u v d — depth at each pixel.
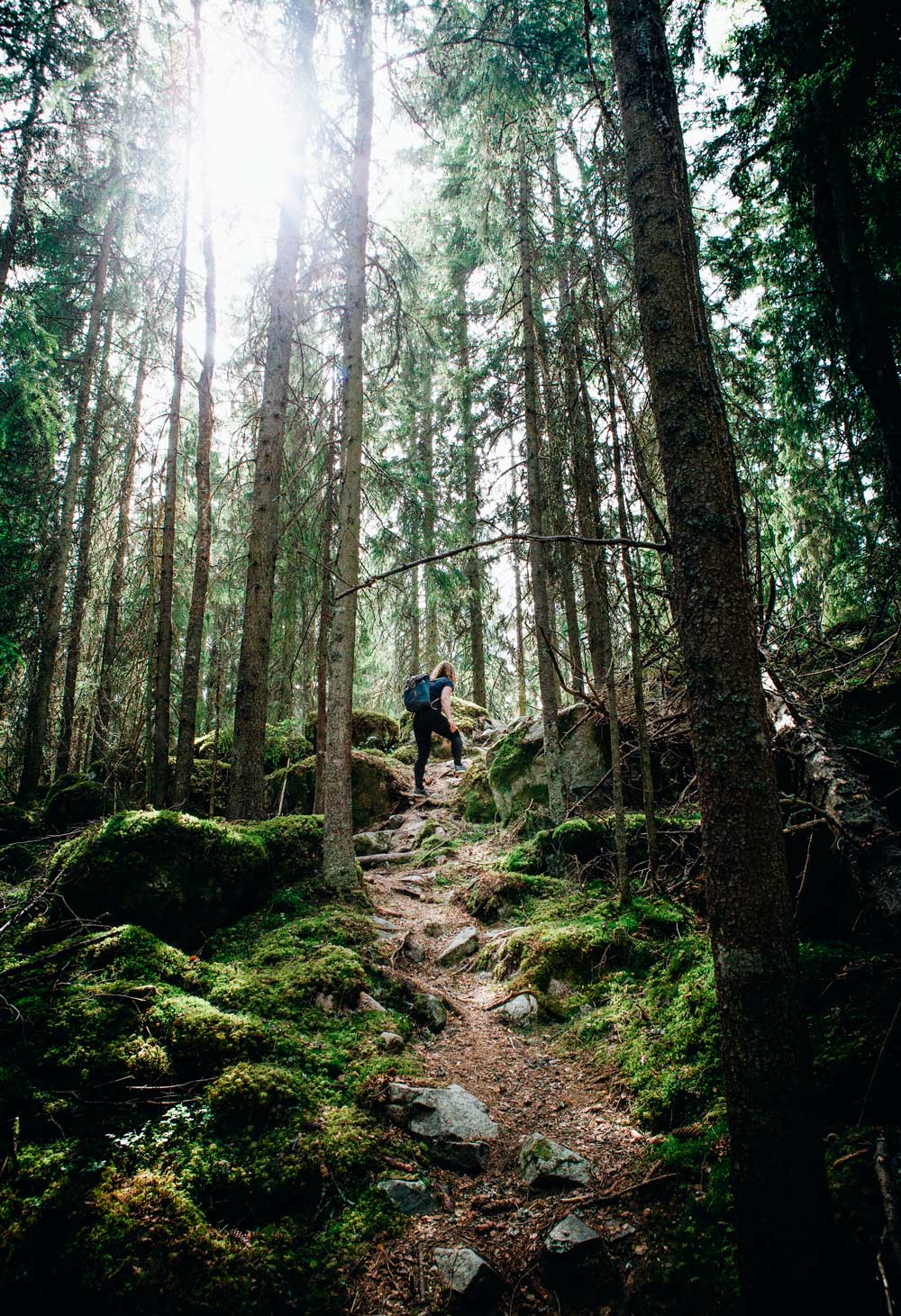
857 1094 2.48
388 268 8.40
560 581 9.08
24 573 11.24
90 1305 2.13
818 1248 1.79
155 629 8.60
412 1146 2.92
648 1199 2.55
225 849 5.05
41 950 3.88
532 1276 2.35
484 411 9.41
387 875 6.89
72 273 12.81
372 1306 2.24
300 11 6.83
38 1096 2.74
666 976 3.93
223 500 9.43
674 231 2.39
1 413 9.96
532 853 6.38
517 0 6.56
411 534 9.98
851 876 3.20
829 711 4.71
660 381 2.35
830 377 7.64
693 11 6.01
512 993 4.30
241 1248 2.34
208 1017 3.30
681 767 6.28
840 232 6.20
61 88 7.79
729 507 2.23
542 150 7.56
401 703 17.62
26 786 10.31
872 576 7.29
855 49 5.11
